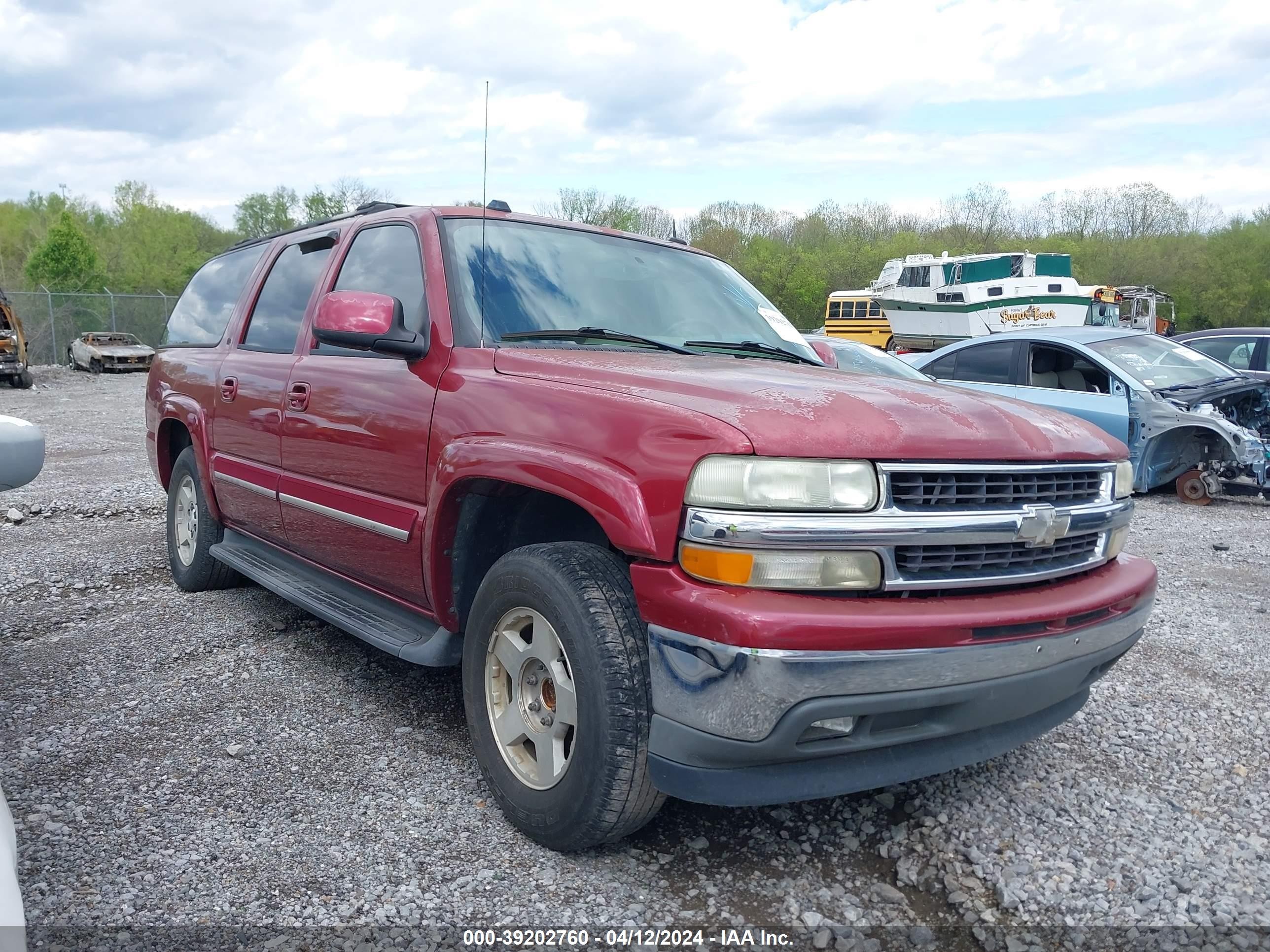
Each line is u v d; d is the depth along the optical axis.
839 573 2.23
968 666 2.30
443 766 3.14
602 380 2.67
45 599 4.99
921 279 28.45
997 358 10.23
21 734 3.33
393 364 3.33
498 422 2.77
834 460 2.26
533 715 2.67
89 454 11.15
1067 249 58.50
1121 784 3.11
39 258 48.50
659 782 2.31
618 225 4.30
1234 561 6.57
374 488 3.31
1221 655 4.46
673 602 2.24
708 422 2.29
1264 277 54.03
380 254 3.71
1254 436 8.52
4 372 22.55
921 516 2.32
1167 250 56.44
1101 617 2.66
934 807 2.92
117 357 28.89
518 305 3.29
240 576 5.19
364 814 2.81
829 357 3.97
